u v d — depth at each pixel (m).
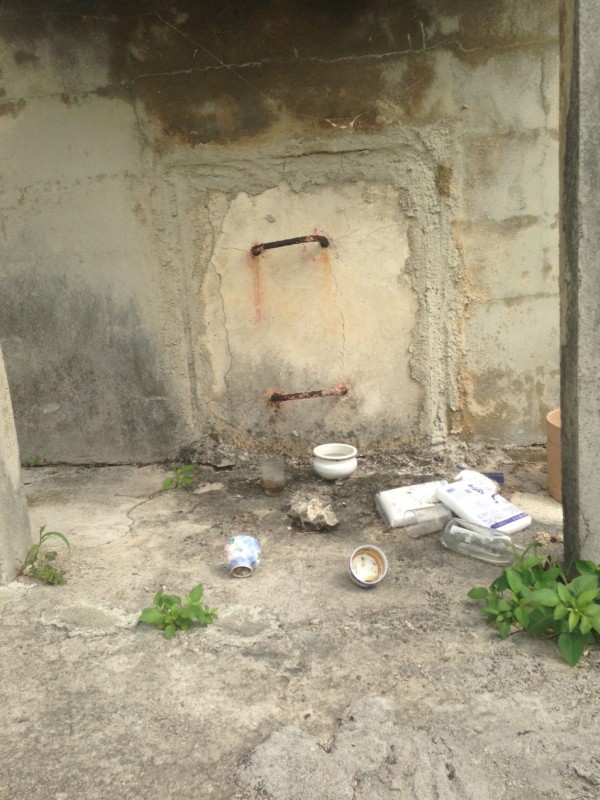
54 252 3.84
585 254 2.24
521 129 3.58
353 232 3.74
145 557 2.92
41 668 2.21
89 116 3.68
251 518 3.28
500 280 3.75
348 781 1.73
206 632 2.36
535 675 2.09
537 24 3.47
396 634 2.32
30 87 3.67
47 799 1.72
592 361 2.30
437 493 3.16
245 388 3.96
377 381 3.91
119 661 2.23
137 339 3.91
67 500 3.57
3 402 2.69
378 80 3.56
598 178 2.20
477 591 2.41
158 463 4.04
